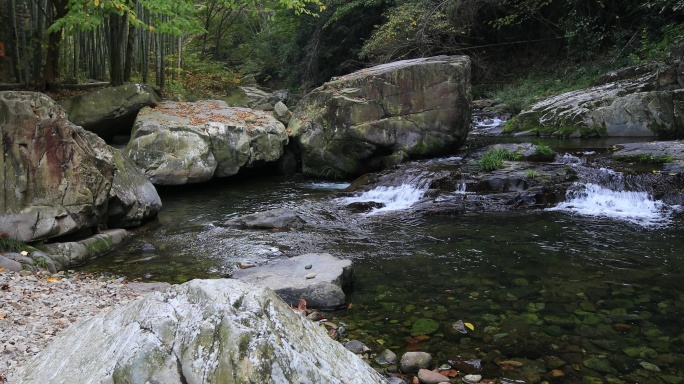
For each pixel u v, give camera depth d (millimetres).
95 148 7723
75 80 14992
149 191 8758
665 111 14086
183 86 18922
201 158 11531
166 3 10625
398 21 20719
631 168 9719
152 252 7156
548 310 4922
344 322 4785
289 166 13594
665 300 5082
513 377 3760
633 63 17094
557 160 10758
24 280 5359
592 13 19641
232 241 7566
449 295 5375
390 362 4008
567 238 7215
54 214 6781
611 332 4441
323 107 12938
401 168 11195
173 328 2072
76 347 2416
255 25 35688
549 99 17141
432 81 12625
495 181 9508
